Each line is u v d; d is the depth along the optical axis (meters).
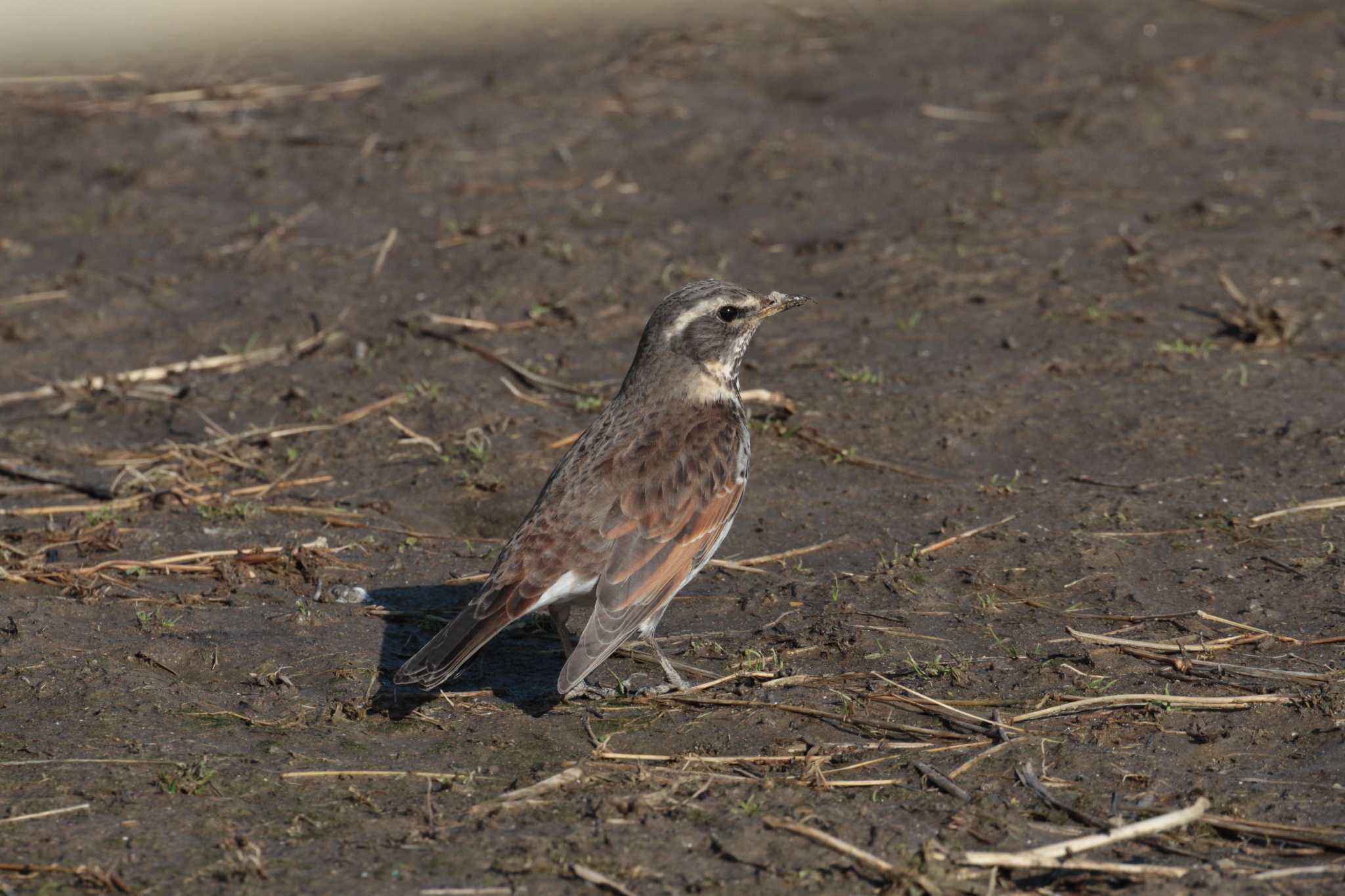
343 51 31.31
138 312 19.39
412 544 13.46
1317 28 29.78
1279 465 13.96
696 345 11.52
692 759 9.80
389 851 8.75
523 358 17.56
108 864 8.61
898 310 18.39
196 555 13.12
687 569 10.84
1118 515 13.17
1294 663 10.74
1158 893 8.20
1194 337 17.09
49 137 25.95
